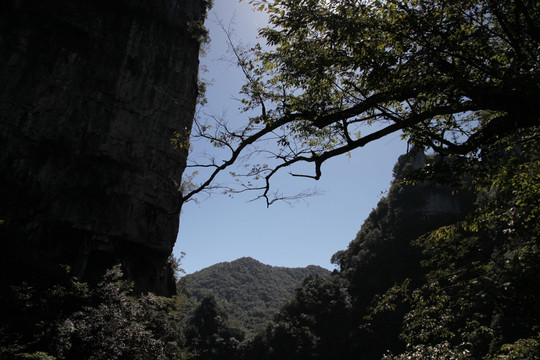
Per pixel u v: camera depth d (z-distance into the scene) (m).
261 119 6.49
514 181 6.91
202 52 37.91
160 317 21.44
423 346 7.38
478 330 6.62
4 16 25.67
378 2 5.10
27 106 24.98
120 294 18.55
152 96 31.16
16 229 21.45
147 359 16.30
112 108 28.70
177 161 32.16
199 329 85.62
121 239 27.58
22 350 12.80
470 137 5.14
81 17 28.91
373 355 55.66
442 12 5.38
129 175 28.38
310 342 67.69
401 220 82.50
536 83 4.12
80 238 25.42
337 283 82.69
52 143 25.59
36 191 24.09
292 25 5.50
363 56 5.47
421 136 5.67
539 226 5.71
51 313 15.78
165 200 30.50
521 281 3.02
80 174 26.36
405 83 5.21
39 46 26.50
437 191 81.31
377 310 8.02
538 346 6.59
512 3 5.30
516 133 6.00
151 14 32.66
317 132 7.23
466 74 4.92
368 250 86.00
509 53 5.10
